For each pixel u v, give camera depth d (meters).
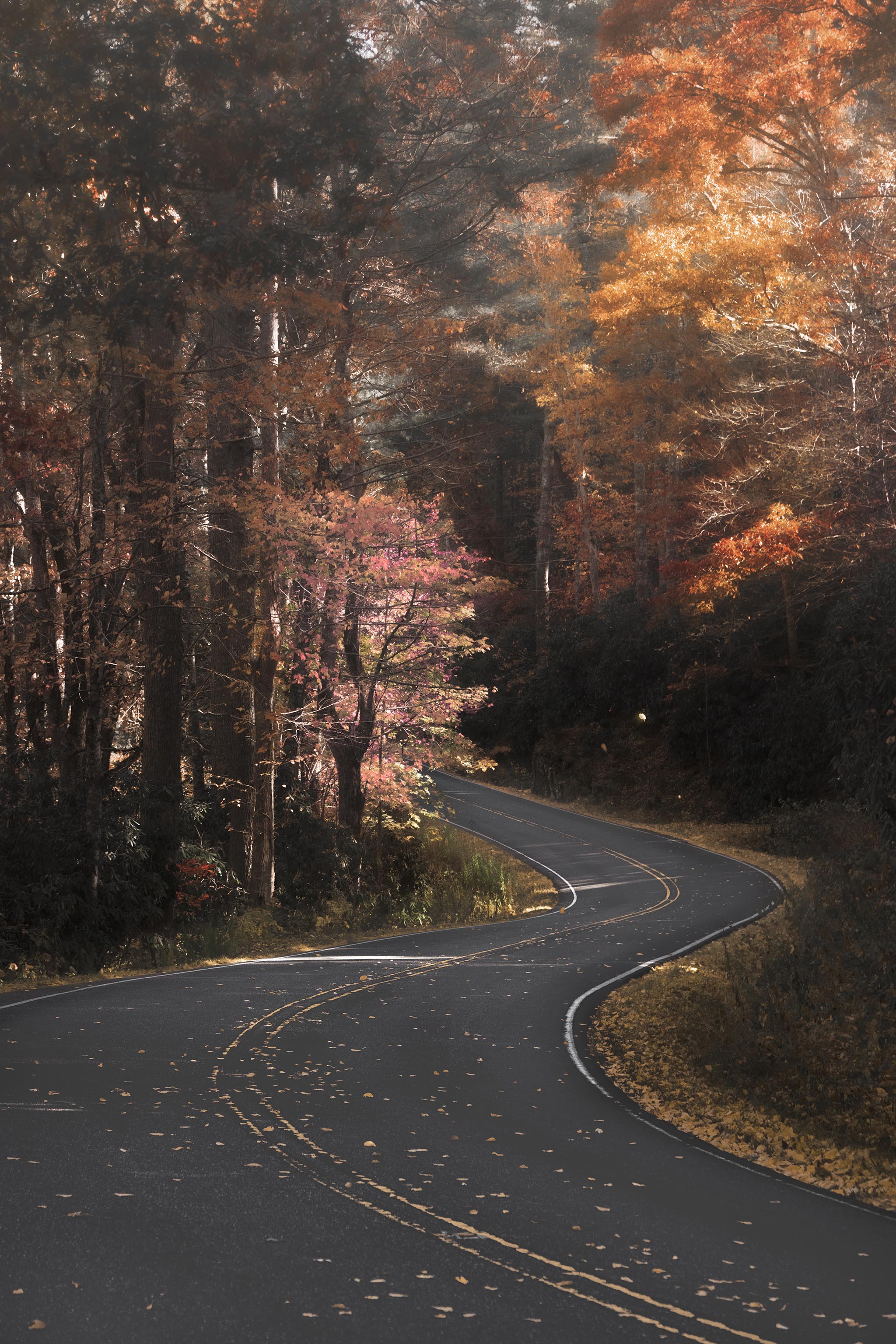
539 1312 4.90
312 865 27.38
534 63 19.45
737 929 21.64
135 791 21.75
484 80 19.61
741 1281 5.46
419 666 28.45
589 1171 7.45
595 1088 10.34
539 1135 8.39
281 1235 5.71
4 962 17.58
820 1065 10.85
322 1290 5.02
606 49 22.34
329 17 14.23
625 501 54.59
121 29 12.87
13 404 17.64
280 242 14.17
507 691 59.41
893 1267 5.79
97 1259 5.26
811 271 26.34
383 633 28.17
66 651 20.59
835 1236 6.32
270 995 14.48
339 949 20.84
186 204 14.73
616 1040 12.72
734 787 42.78
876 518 25.91
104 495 19.20
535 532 66.56
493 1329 4.69
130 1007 13.20
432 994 15.06
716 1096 10.38
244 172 14.04
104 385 18.52
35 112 12.68
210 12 13.95
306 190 14.61
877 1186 7.65
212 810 26.36
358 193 16.14
